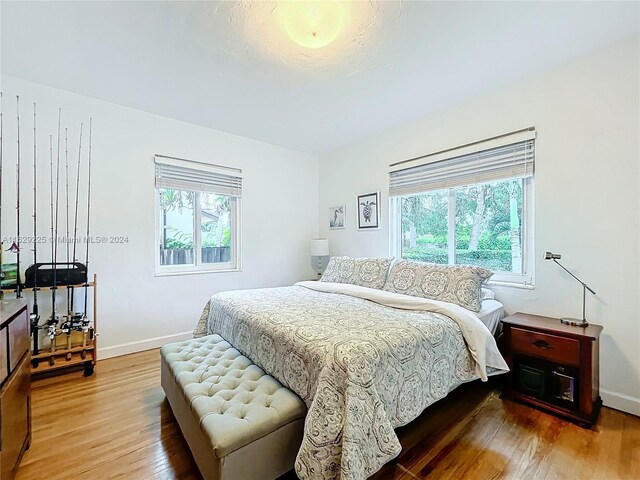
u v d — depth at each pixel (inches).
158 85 94.3
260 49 75.7
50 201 96.7
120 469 53.9
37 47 75.5
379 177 136.3
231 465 43.8
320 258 167.0
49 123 96.0
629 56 72.5
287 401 52.7
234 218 142.0
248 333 72.7
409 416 55.9
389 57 79.0
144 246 114.0
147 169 114.5
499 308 90.7
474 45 74.3
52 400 77.4
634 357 72.1
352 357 49.9
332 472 45.1
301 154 163.2
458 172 107.1
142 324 113.4
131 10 62.7
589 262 78.7
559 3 61.2
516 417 70.0
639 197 71.6
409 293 94.7
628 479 51.7
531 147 89.4
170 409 73.5
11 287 85.4
